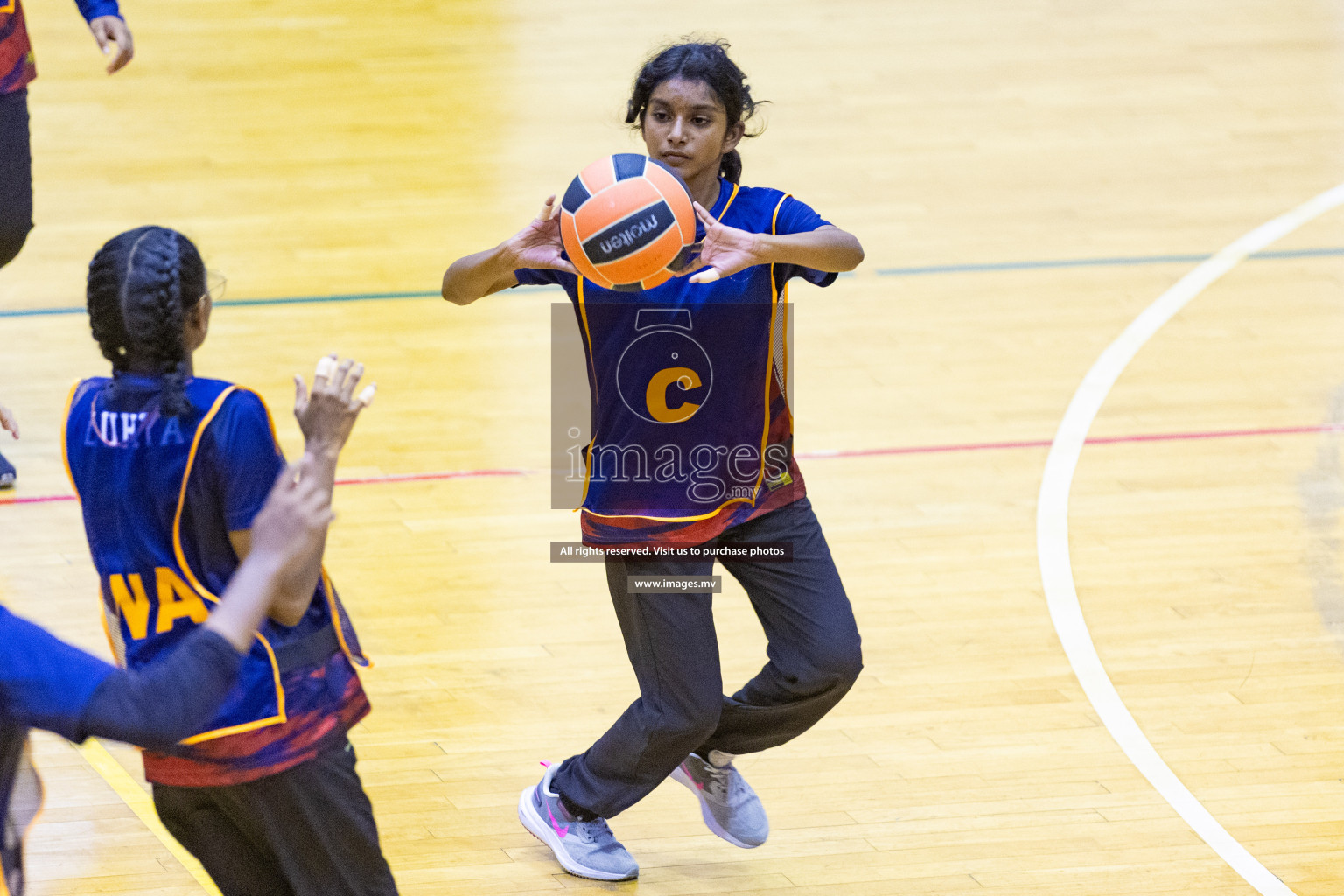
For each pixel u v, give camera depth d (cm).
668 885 852
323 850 631
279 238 1797
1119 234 1848
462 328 1605
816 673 790
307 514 540
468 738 984
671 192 705
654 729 794
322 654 624
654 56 778
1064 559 1207
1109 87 2336
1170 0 2717
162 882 836
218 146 2062
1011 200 1947
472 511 1271
